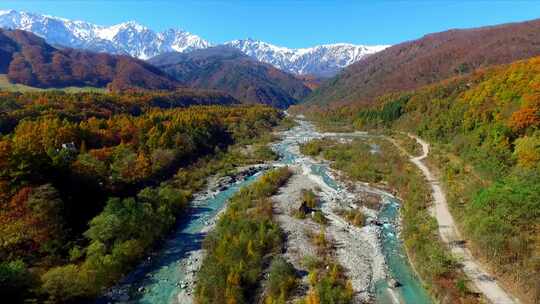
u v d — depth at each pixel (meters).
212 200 67.06
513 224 40.16
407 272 41.28
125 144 79.75
